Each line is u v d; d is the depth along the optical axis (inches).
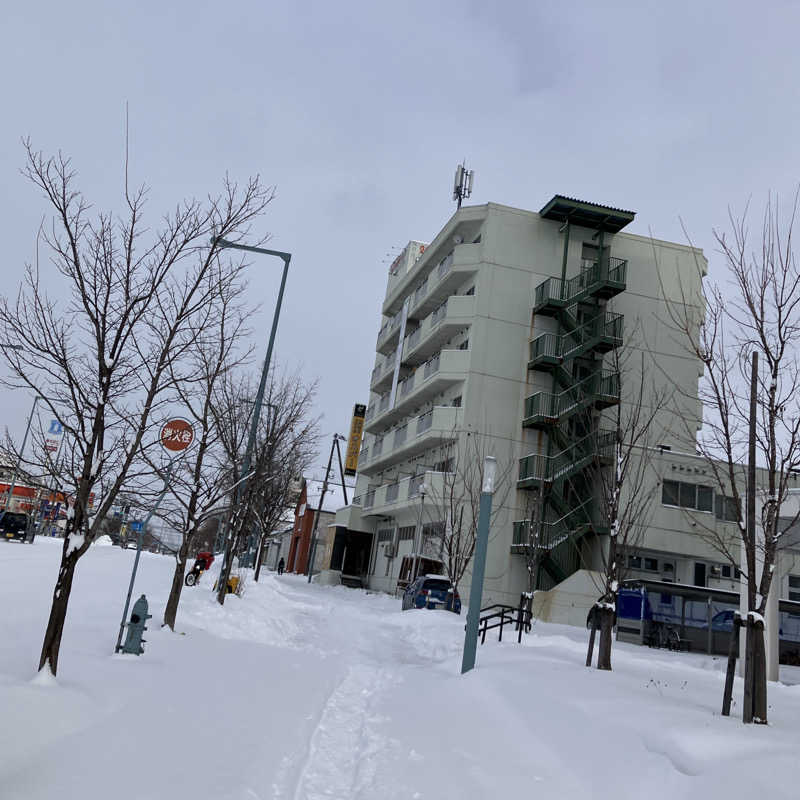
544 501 1186.0
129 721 226.2
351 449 2218.3
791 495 616.7
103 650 346.3
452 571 1006.4
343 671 440.1
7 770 165.9
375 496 1679.4
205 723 242.7
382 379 1887.3
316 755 238.2
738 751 234.7
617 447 534.3
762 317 356.8
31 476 313.4
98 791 161.6
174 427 347.9
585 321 1355.8
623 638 957.8
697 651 960.9
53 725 206.5
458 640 661.3
